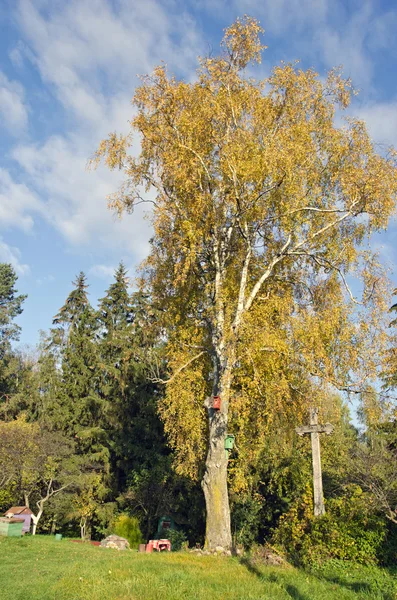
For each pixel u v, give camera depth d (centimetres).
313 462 1451
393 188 1477
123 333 3175
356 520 1271
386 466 1501
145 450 2780
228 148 1478
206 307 1593
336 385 1389
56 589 831
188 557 1234
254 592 820
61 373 3781
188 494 2452
